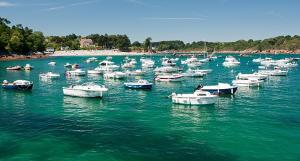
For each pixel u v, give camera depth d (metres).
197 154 29.44
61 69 133.62
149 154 29.41
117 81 90.56
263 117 43.66
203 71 111.06
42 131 36.59
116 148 30.89
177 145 31.77
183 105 52.34
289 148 30.84
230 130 37.06
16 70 126.75
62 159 28.16
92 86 60.38
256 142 32.62
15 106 52.22
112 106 52.00
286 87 75.19
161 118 43.25
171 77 87.69
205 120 42.12
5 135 35.03
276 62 152.88
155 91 69.50
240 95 63.19
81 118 43.28
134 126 38.94
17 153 29.58
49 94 64.81
